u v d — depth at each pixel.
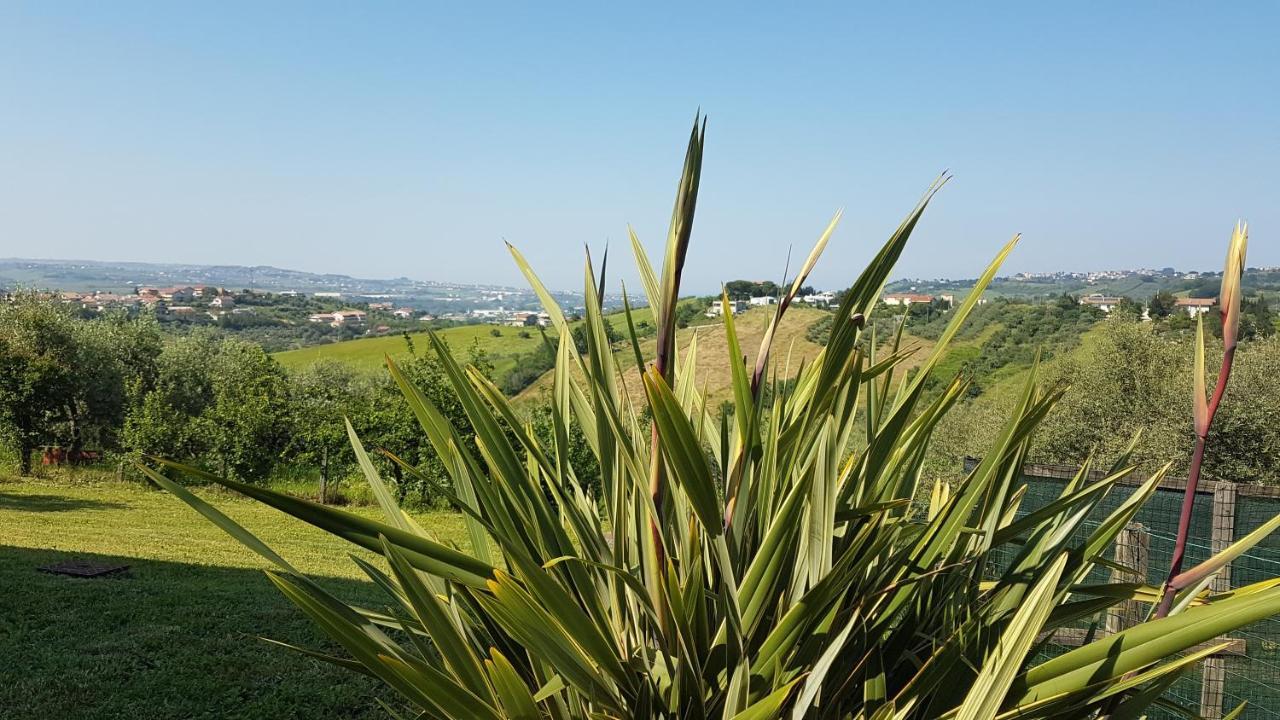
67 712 6.02
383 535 1.66
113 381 29.91
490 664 1.58
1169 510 5.05
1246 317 17.81
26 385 24.14
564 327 2.31
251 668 7.18
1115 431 17.03
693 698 1.80
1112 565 2.10
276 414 23.56
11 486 22.03
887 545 2.11
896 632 2.16
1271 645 4.44
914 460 2.38
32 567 11.01
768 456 1.98
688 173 2.01
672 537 2.07
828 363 1.90
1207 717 4.26
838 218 1.95
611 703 1.78
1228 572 4.73
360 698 6.56
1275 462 15.31
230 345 34.62
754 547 2.03
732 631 1.79
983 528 2.21
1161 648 1.54
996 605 2.14
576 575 1.95
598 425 2.23
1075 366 18.41
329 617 1.65
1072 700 1.65
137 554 13.00
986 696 1.53
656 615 1.81
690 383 2.57
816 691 1.68
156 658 7.35
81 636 7.88
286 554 14.52
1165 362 17.34
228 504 21.06
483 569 1.78
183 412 24.73
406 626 2.10
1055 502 2.09
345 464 22.50
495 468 2.03
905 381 2.42
